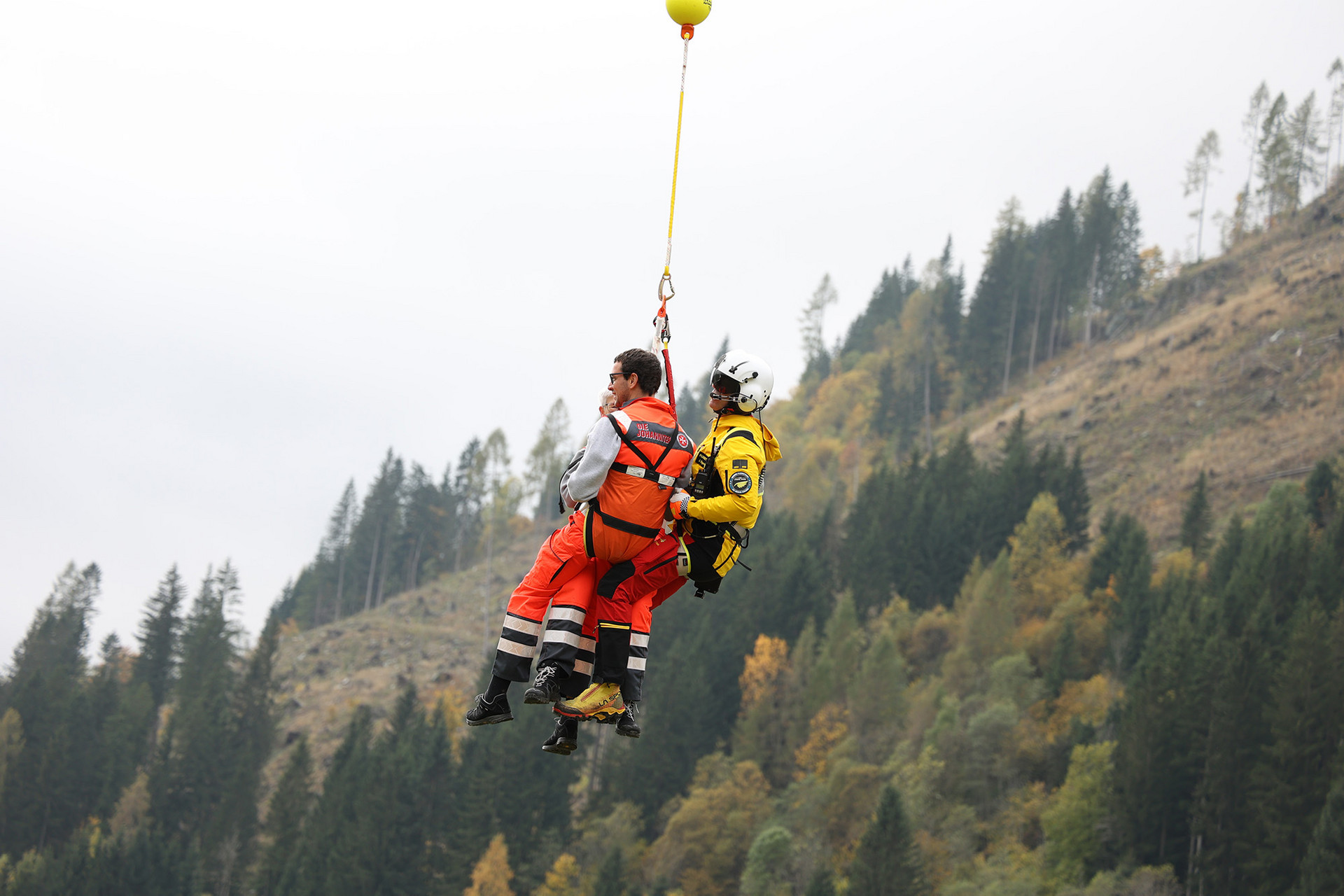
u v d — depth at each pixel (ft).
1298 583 216.74
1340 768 159.74
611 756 253.03
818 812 205.36
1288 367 352.69
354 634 442.09
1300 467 296.71
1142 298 505.66
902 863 164.76
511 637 17.42
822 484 431.84
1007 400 488.44
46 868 245.04
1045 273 539.29
